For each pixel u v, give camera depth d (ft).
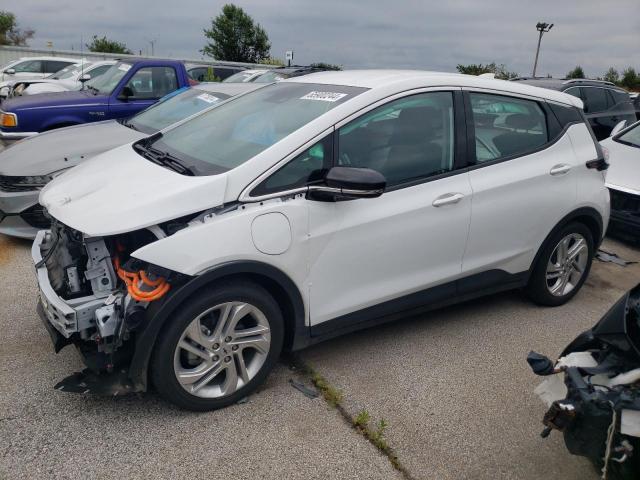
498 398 11.03
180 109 21.54
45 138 19.20
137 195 9.80
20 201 16.71
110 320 9.18
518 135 13.51
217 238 9.48
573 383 7.50
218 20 134.51
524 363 12.35
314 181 10.50
